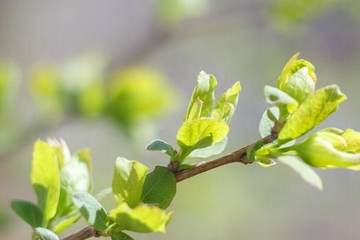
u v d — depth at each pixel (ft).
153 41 3.13
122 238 1.26
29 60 4.59
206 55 5.21
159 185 1.30
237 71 5.16
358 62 5.50
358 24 5.46
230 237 4.50
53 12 5.09
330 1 3.04
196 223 4.35
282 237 4.87
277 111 1.30
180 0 3.06
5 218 2.14
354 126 5.33
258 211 4.71
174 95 2.46
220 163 1.29
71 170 1.41
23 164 3.79
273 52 5.08
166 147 1.29
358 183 5.42
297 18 3.03
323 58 5.50
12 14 4.39
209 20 3.23
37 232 1.27
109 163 4.40
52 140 1.43
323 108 1.26
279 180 4.85
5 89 2.42
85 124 2.52
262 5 3.09
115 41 5.37
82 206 1.26
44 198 1.38
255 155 1.28
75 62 2.54
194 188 4.34
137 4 5.39
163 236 4.24
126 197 1.29
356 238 5.28
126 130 2.44
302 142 1.27
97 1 5.42
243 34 5.06
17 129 2.49
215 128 1.28
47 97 2.50
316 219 5.15
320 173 5.44
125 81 2.46
